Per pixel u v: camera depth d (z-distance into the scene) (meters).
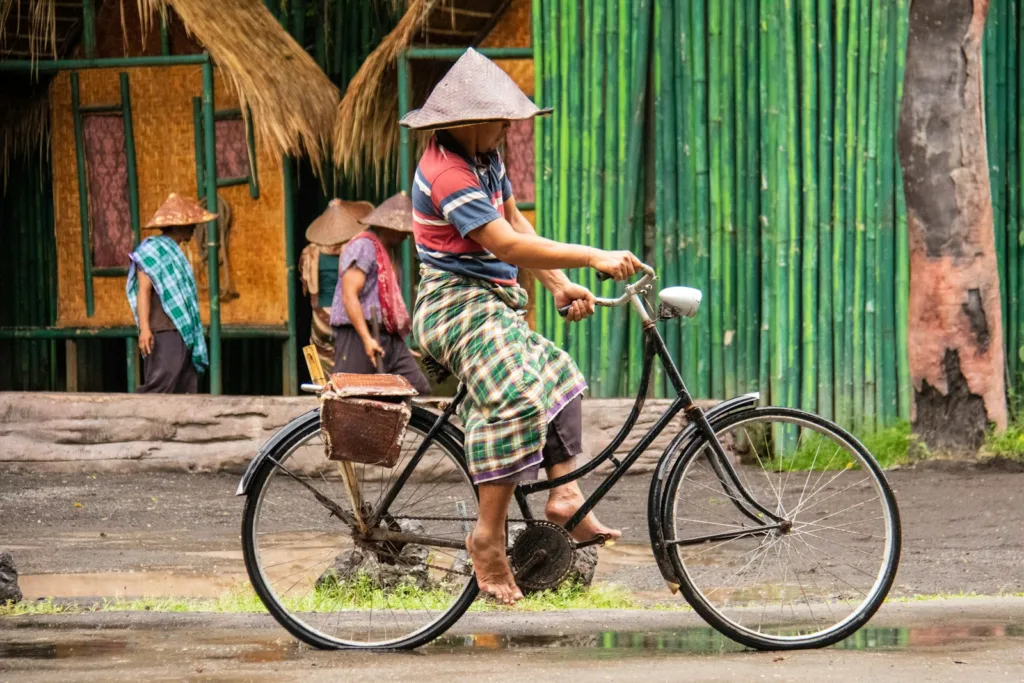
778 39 39.34
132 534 29.28
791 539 19.28
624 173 40.56
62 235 47.88
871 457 16.91
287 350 46.47
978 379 37.38
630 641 17.16
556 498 16.69
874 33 38.69
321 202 52.34
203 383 54.12
